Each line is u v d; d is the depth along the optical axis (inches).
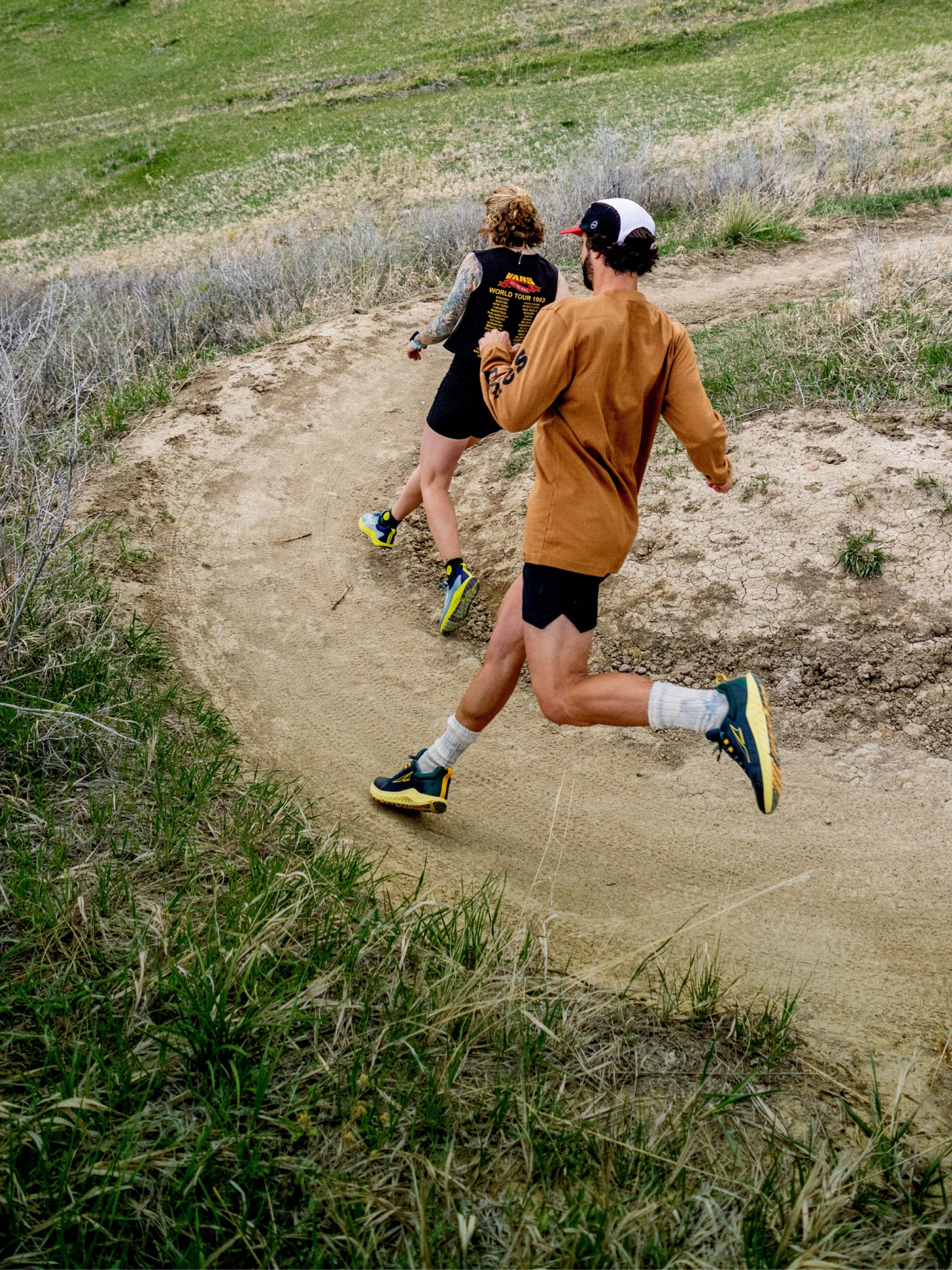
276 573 189.6
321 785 132.8
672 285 356.5
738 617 160.9
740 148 690.2
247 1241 60.9
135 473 214.4
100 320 364.5
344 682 158.9
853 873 116.9
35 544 132.4
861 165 534.3
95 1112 68.9
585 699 92.9
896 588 157.9
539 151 854.5
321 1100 74.8
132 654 145.4
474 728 115.6
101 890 90.9
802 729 141.5
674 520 184.1
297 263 422.0
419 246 459.8
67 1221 60.7
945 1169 75.4
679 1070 84.6
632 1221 65.6
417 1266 63.4
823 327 243.4
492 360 97.2
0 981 80.5
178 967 83.3
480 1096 77.7
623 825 127.9
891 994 98.7
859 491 177.3
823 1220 65.4
